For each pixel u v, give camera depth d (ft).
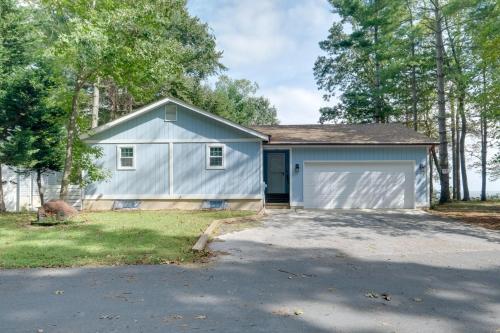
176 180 55.42
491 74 61.05
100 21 43.04
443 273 20.66
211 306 15.35
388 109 94.12
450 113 94.68
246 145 54.90
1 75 48.11
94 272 20.83
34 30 52.65
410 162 56.85
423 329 13.06
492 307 15.23
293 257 24.93
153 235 32.30
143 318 14.01
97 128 55.26
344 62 106.52
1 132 49.83
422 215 48.75
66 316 14.21
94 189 55.77
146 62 46.83
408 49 80.48
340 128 67.26
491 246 28.63
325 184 57.47
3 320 13.83
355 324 13.50
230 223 41.29
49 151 52.47
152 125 55.83
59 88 52.65
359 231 35.94
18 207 67.41
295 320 13.87
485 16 58.80
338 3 91.97
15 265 22.04
